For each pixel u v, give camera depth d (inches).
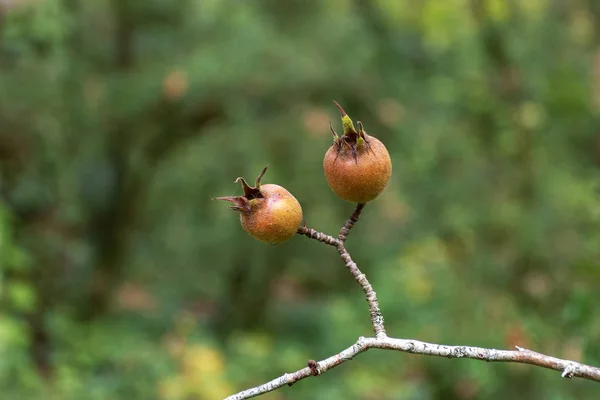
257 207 89.2
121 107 348.2
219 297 422.6
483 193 300.8
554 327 227.3
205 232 423.8
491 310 261.1
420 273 315.3
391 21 352.8
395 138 350.6
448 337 266.7
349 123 89.7
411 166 349.4
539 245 257.4
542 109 285.3
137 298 395.9
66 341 299.9
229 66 364.8
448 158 325.7
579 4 290.8
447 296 286.7
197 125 364.8
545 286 248.1
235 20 369.1
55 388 257.4
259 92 364.5
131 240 392.5
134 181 374.3
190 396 295.7
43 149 321.7
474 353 82.8
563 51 287.7
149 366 297.6
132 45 353.4
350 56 364.2
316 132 363.3
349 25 360.8
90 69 344.8
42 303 314.5
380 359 307.6
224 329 403.9
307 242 403.2
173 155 387.9
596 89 285.7
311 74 363.9
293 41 369.4
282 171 385.1
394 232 373.7
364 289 88.2
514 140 291.4
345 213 390.3
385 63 351.6
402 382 288.8
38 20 288.2
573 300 187.2
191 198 415.8
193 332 350.6
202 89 359.3
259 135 371.9
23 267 291.1
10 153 314.8
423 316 291.4
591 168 277.4
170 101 349.4
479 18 284.0
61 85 323.9
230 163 394.6
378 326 86.5
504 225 286.7
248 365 330.6
